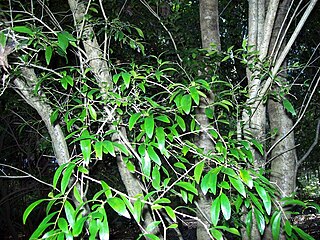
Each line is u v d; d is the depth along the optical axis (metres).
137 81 1.60
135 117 1.07
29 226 6.42
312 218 6.50
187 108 1.08
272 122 2.53
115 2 3.28
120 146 1.05
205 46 2.45
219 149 1.22
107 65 1.71
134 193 1.54
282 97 1.88
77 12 1.76
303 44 4.32
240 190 0.95
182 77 2.41
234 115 1.96
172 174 2.12
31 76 1.61
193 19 4.12
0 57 1.39
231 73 3.14
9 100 3.07
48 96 1.91
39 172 5.29
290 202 1.13
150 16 3.72
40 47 1.41
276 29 2.45
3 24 1.42
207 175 0.98
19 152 5.64
